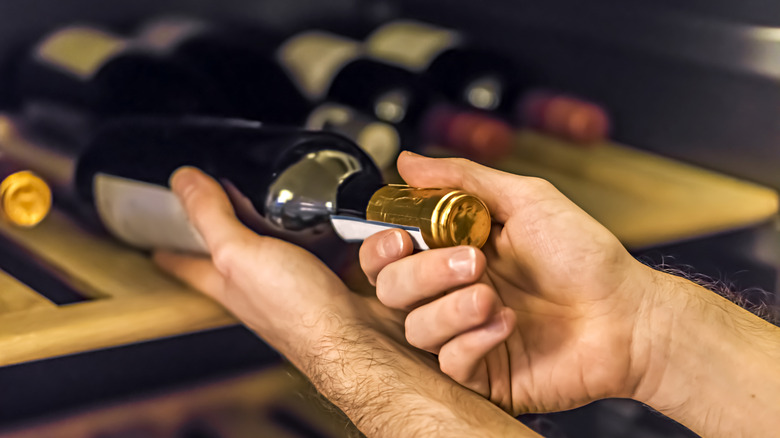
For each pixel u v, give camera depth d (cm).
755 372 66
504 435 62
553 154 96
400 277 61
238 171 77
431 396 64
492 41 101
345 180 74
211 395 81
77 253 78
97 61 90
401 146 95
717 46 94
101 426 77
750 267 94
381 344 66
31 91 88
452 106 99
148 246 77
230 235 69
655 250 94
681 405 67
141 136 82
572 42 99
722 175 96
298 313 67
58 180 82
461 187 67
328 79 95
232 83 96
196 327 71
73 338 69
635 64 97
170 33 95
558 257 66
